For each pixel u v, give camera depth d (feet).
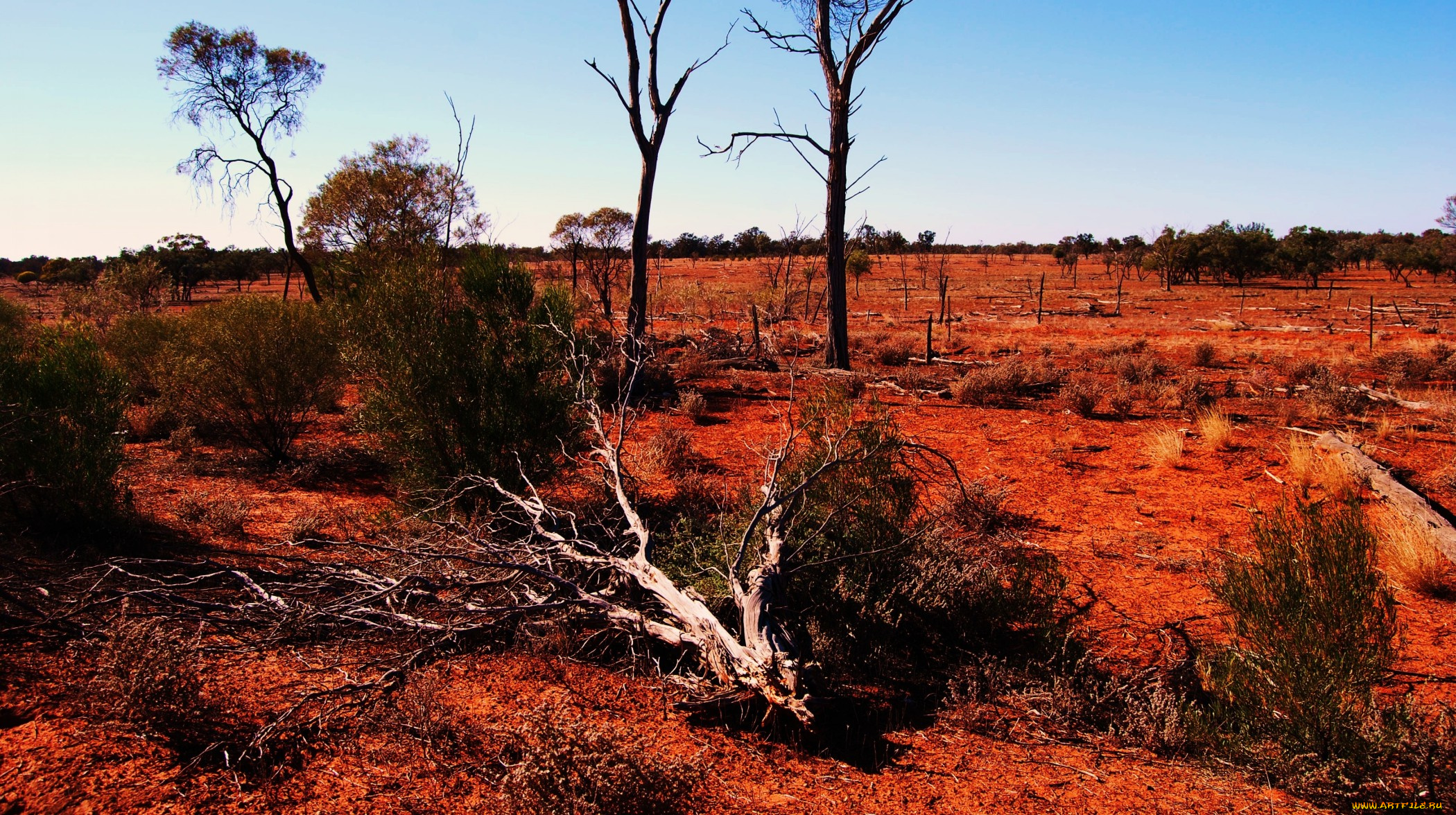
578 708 12.50
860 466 19.17
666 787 9.50
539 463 24.35
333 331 32.19
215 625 14.85
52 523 20.34
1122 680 15.28
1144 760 12.38
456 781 10.12
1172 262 229.04
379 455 25.84
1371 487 28.22
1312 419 42.19
